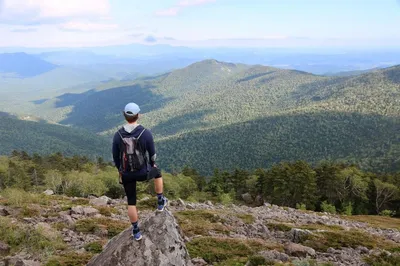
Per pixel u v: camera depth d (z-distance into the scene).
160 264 7.30
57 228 16.14
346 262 14.90
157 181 7.70
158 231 7.79
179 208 27.22
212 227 20.11
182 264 7.60
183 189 80.69
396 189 65.75
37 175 92.94
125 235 8.09
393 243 20.00
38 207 20.23
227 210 28.22
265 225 22.22
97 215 19.94
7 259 11.46
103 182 63.97
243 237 18.78
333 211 61.75
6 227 14.36
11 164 93.06
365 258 15.41
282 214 28.86
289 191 71.69
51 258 11.89
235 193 82.81
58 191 67.75
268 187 75.56
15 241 13.35
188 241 16.02
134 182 7.15
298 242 18.56
